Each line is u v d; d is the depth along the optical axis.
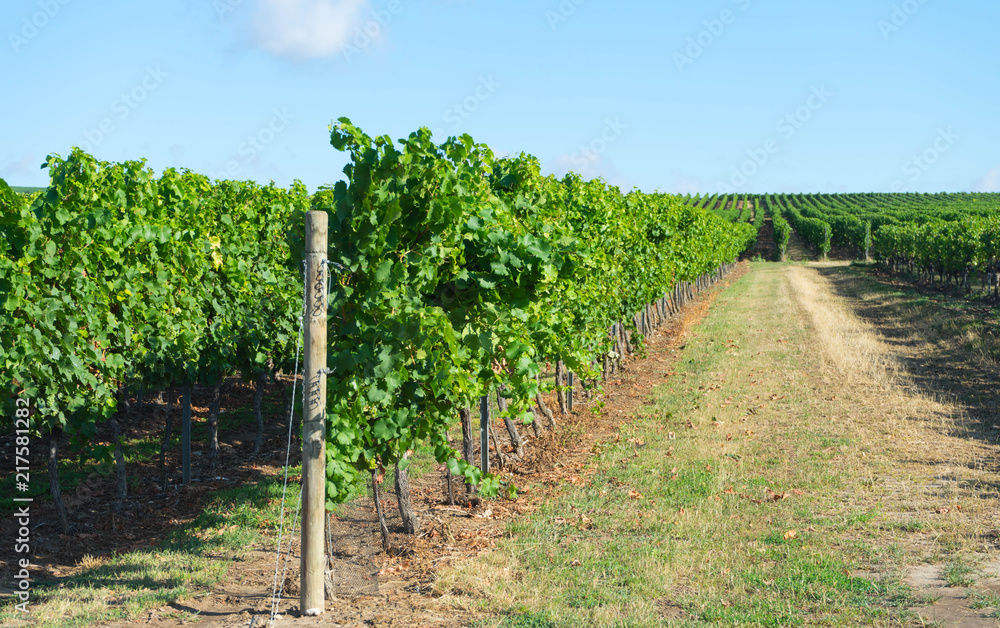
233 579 6.22
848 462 9.11
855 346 18.55
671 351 19.64
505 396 8.30
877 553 6.31
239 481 9.81
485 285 6.34
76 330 7.46
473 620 5.13
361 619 5.20
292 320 11.78
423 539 7.02
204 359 9.80
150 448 11.28
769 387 14.03
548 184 10.72
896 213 66.56
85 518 8.29
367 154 5.73
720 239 41.59
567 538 6.96
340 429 5.51
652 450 10.09
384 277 5.66
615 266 14.27
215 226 11.12
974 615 5.06
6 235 6.86
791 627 4.96
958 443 9.82
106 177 8.34
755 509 7.56
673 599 5.53
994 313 23.03
